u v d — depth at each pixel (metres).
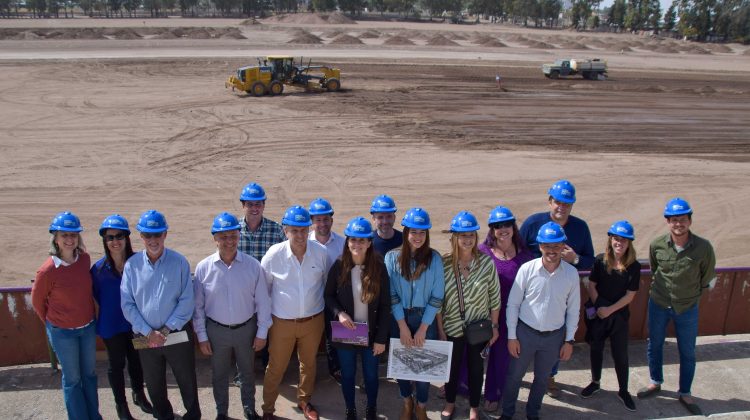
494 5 154.62
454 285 5.35
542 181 17.88
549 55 59.94
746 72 50.28
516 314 5.37
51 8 135.00
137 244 12.73
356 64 44.22
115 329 5.30
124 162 18.61
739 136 24.48
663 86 38.72
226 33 67.00
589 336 5.90
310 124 24.34
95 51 48.69
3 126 22.70
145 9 156.50
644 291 7.13
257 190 6.45
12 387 5.96
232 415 5.73
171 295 5.11
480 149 21.25
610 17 139.62
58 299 4.98
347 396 5.52
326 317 5.47
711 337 7.48
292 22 104.19
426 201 15.96
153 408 5.44
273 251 5.41
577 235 6.20
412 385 5.87
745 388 6.17
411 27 106.19
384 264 5.26
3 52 46.41
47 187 16.20
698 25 110.62
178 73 37.56
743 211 15.95
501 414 5.72
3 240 12.91
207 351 5.37
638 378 6.43
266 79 30.38
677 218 5.56
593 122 26.31
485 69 44.66
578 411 5.81
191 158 19.23
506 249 5.72
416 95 31.73
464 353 5.93
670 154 21.41
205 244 12.99
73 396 5.21
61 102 27.42
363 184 17.16
